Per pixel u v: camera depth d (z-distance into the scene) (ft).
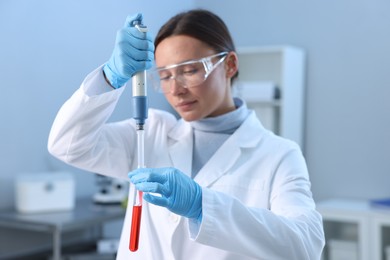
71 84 12.37
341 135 13.91
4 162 11.23
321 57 14.15
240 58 15.05
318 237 3.71
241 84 14.03
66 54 12.21
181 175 3.38
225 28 4.62
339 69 13.92
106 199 11.68
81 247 11.97
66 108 4.08
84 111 4.01
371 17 13.51
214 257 4.23
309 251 3.59
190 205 3.40
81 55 12.50
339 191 13.91
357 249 12.03
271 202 4.28
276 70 14.51
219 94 4.44
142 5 12.98
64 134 4.16
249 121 4.81
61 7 12.05
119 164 4.66
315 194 14.23
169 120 4.97
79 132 4.14
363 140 13.62
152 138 4.90
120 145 4.66
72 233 12.59
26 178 10.75
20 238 11.62
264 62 14.71
